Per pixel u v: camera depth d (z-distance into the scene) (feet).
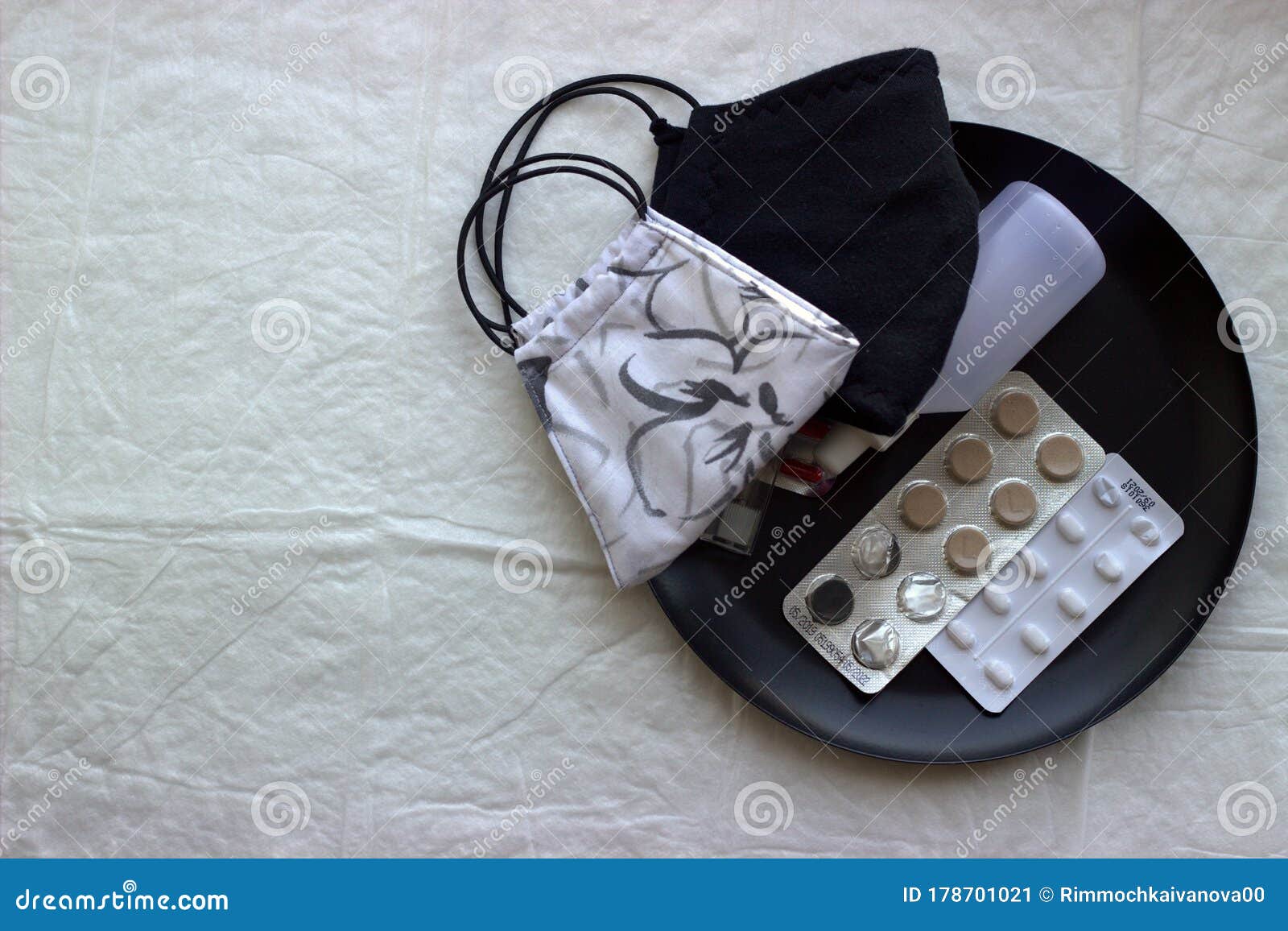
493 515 3.15
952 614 2.97
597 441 2.85
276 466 3.18
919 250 2.77
